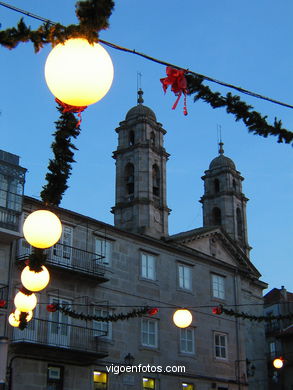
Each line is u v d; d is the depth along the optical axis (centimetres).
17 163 2505
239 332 3481
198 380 3105
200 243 3509
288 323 4831
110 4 486
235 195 4603
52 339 2475
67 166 707
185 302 3206
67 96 488
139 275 3003
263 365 3831
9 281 2394
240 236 4547
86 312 2673
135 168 3753
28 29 538
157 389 2884
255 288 3969
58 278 2612
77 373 2545
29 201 2539
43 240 691
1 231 2353
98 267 2780
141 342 2892
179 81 640
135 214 3625
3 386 1577
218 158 4766
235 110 733
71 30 488
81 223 2789
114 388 2688
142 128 3894
